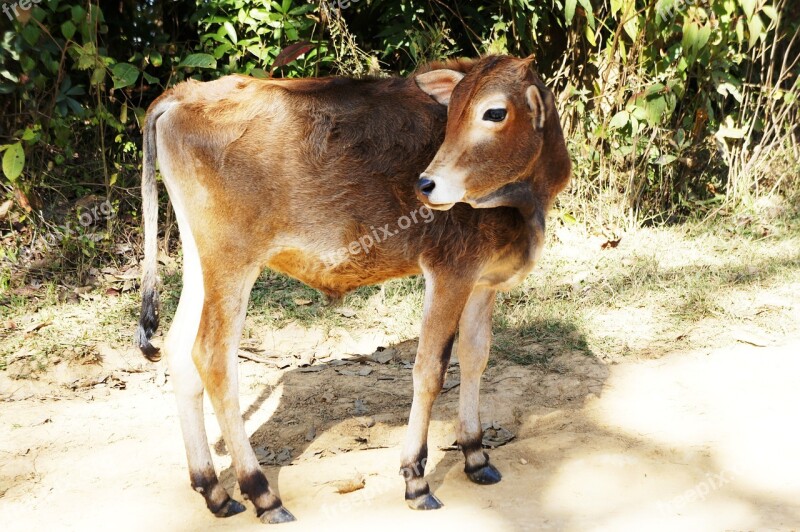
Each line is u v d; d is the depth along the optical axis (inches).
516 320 117.3
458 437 87.0
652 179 148.1
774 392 98.9
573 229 142.0
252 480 80.7
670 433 92.2
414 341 115.3
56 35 130.0
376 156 80.8
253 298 122.7
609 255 135.4
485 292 86.7
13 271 124.4
